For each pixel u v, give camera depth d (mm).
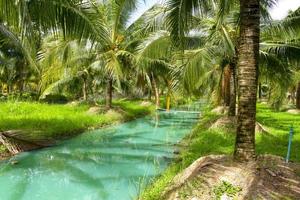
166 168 9680
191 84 12961
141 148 12820
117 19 18578
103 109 21281
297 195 6168
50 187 8336
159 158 11203
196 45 15672
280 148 10922
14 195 7789
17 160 10531
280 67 15328
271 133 14070
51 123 15539
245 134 7605
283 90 17406
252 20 7375
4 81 35250
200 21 14969
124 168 10016
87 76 27156
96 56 20750
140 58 15211
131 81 29422
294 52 14664
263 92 54250
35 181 8758
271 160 8219
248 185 6504
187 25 8547
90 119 18031
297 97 29062
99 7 18531
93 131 16469
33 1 7977
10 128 13609
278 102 21469
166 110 30438
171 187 7172
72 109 21594
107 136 15391
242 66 7535
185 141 13898
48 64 18234
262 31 14242
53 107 21781
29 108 19703
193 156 10078
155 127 19062
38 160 10719
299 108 28875
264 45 14875
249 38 7410
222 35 13930
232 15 14375
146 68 21703
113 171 9703
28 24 6254
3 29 11258
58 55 18156
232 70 15953
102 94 35312
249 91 7516
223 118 15586
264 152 10219
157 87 30250
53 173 9461
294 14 13555
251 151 7633
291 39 14758
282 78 16188
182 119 23625
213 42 14648
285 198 6008
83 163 10531
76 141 13867
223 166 7520
